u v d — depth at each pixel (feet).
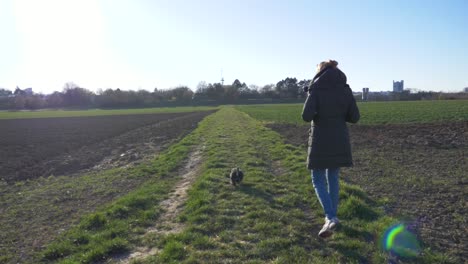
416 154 43.93
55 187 34.68
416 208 22.62
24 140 85.15
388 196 25.36
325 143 18.19
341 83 18.58
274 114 159.02
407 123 87.71
